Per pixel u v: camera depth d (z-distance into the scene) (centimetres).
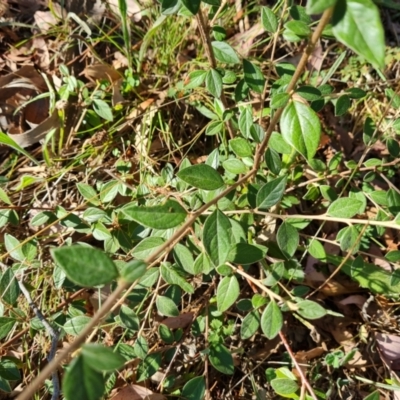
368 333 31
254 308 23
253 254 21
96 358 11
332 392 30
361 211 26
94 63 39
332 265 32
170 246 19
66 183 35
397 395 29
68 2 41
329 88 26
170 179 28
